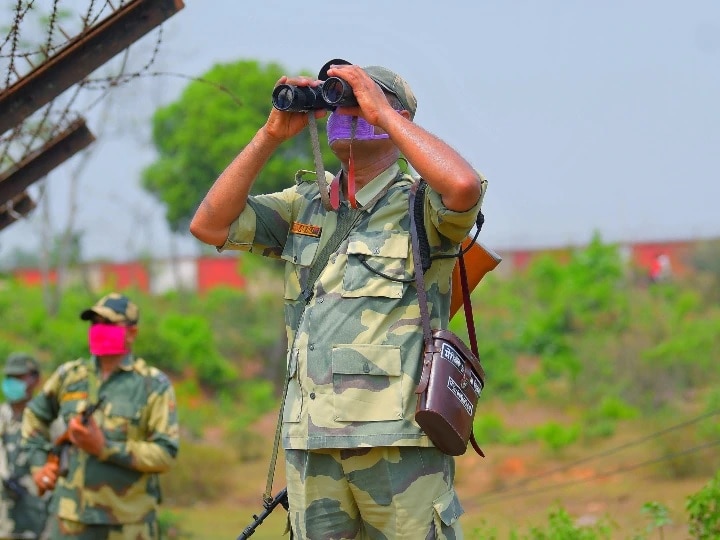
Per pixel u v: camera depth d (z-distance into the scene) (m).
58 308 77.12
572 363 56.69
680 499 32.75
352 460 9.79
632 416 48.91
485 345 63.06
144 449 17.58
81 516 17.53
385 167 10.34
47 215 77.81
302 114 10.35
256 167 10.55
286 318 10.52
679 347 55.44
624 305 66.50
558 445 43.81
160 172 78.81
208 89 70.19
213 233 10.71
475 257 10.99
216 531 35.47
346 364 9.73
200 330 68.94
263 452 51.31
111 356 17.94
